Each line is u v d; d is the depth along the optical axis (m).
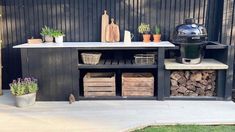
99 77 5.06
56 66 4.69
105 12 5.23
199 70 4.75
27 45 4.77
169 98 4.75
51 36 5.15
